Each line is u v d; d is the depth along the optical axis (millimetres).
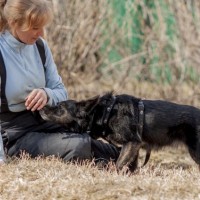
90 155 10562
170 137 11055
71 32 18188
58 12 17797
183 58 18281
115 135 10734
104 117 10703
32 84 10484
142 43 18938
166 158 13555
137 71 19125
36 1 9906
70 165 9984
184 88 18516
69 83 18281
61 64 18016
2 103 10297
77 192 8758
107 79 19969
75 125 10812
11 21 10023
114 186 8961
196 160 11078
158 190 8734
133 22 19125
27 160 10148
